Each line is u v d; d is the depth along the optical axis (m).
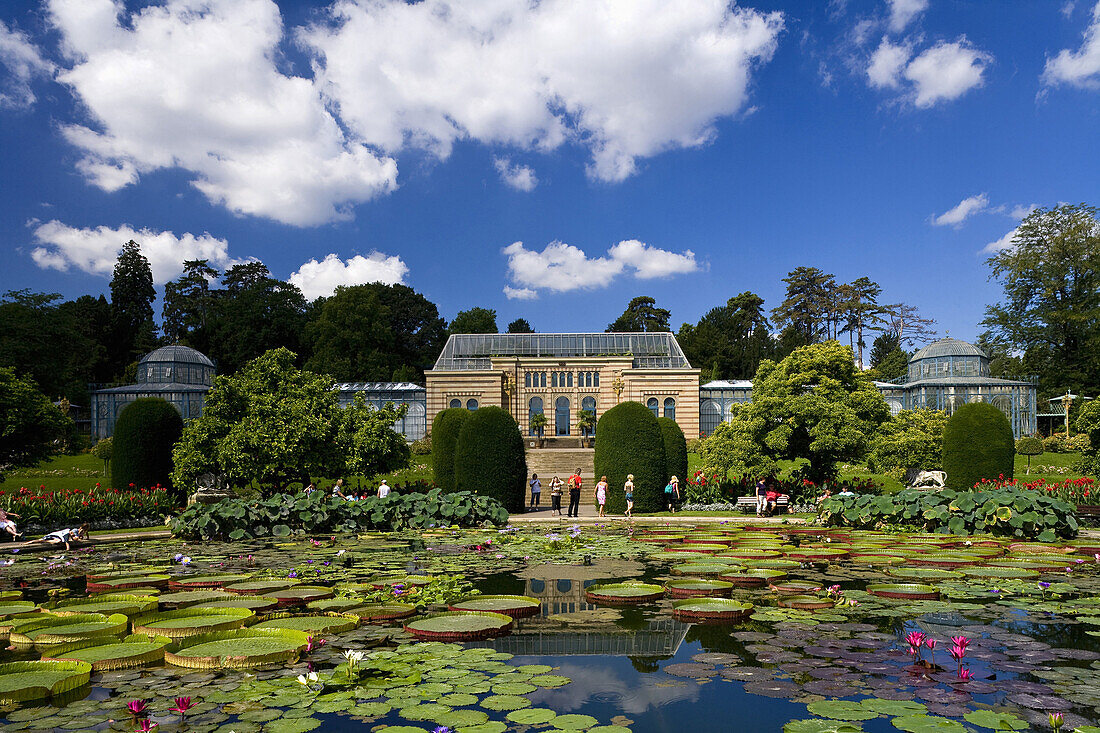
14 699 6.41
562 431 64.50
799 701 6.39
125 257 98.31
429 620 9.43
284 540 19.98
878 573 13.39
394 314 91.38
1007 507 18.72
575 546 17.91
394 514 22.77
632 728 5.87
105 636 8.38
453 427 32.38
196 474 26.61
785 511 28.31
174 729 5.77
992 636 8.64
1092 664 7.44
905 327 100.38
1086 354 54.22
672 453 31.52
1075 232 55.62
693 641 8.59
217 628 8.95
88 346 79.00
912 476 40.69
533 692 6.82
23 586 13.04
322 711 6.18
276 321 84.12
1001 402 61.78
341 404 65.56
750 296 98.00
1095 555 15.20
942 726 5.61
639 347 69.19
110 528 23.47
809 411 28.05
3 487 33.78
